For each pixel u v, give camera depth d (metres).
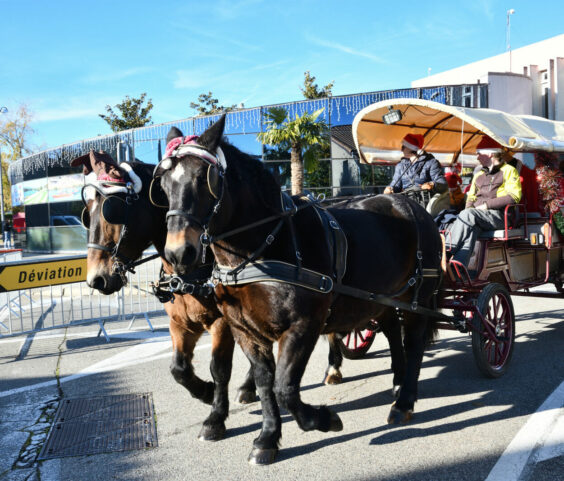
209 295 3.55
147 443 3.71
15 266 6.34
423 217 4.45
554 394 4.35
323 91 32.59
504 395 4.42
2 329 7.83
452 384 4.79
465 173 8.79
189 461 3.42
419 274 4.25
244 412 4.32
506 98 16.78
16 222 33.50
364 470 3.19
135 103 34.56
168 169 2.86
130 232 3.59
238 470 3.27
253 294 3.09
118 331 7.62
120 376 5.37
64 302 9.88
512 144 5.00
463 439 3.58
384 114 5.91
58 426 4.07
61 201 25.31
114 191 3.50
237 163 3.18
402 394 4.04
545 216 5.89
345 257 3.53
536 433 3.62
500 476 3.05
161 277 3.86
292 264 3.13
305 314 3.12
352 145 18.16
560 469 3.12
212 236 3.00
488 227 5.18
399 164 6.04
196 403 4.52
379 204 4.29
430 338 4.72
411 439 3.62
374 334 5.86
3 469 3.38
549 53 18.36
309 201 3.55
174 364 3.87
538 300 8.84
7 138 46.81
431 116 6.16
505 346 5.06
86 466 3.39
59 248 24.97
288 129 15.72
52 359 6.15
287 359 3.06
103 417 4.24
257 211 3.16
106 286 3.55
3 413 4.39
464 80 21.75
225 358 3.80
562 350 5.69
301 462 3.34
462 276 5.02
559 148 5.66
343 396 4.62
